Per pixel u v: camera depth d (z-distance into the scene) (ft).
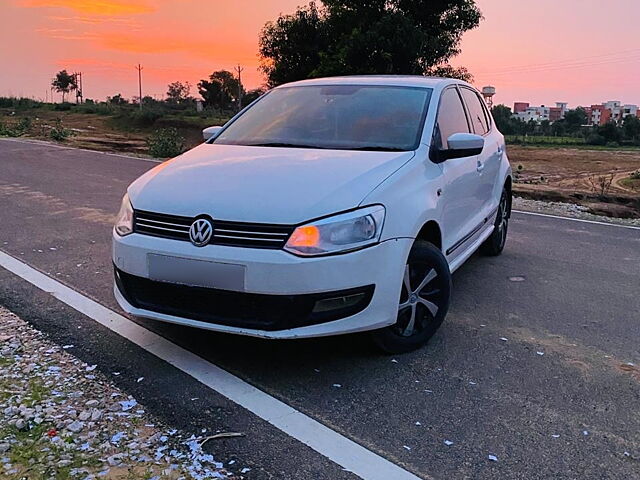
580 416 10.74
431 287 13.42
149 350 12.82
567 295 17.51
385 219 11.69
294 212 10.97
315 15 92.73
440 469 9.10
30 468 8.51
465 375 12.19
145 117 165.17
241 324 11.18
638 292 17.97
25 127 92.12
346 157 13.19
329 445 9.61
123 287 12.41
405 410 10.77
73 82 289.74
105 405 10.45
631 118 241.76
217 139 15.87
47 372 11.58
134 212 12.12
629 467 9.29
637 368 12.75
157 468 8.71
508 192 22.40
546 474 9.05
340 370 12.24
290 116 15.93
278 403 10.86
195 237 11.19
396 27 82.12
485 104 21.63
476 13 88.84
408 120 14.94
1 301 15.46
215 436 9.71
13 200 29.50
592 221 29.73
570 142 230.27
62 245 21.17
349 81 17.15
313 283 10.85
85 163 46.26
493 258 21.62
